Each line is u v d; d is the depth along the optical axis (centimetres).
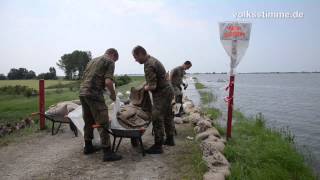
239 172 598
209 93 3269
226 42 827
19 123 999
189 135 895
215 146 742
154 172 602
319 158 912
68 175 593
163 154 705
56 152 732
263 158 727
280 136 1092
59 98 1962
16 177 586
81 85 666
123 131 665
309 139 1181
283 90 4731
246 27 816
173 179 569
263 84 7456
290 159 748
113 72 656
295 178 696
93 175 592
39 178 580
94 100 648
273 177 629
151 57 694
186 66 1177
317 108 2227
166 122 764
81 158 686
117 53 684
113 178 577
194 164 632
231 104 870
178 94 1166
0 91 2664
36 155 711
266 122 1541
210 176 557
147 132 923
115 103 679
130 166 635
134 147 764
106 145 664
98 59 660
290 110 2109
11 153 727
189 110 1373
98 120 655
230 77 855
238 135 1008
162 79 695
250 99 3022
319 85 6769
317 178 742
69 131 938
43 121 955
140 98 716
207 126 914
